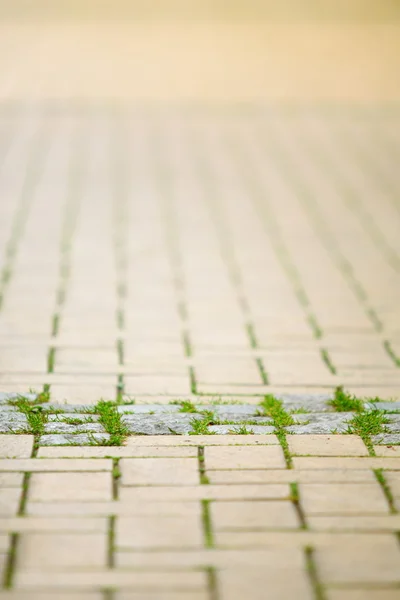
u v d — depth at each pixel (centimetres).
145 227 711
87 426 374
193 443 359
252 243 680
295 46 1653
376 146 1009
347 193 830
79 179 848
